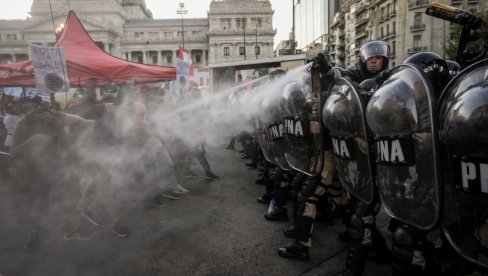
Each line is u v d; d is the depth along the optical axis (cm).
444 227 133
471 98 113
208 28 7400
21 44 6222
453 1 3341
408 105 138
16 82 552
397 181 150
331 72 219
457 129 117
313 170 242
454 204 125
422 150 135
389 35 4494
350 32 6175
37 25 6034
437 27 3819
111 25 6925
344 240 292
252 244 290
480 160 110
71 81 602
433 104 128
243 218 356
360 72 249
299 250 258
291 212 375
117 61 629
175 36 7350
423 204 138
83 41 614
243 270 246
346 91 186
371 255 252
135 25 7238
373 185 175
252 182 516
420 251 173
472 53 178
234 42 6956
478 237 117
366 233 219
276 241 295
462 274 144
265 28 7012
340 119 188
